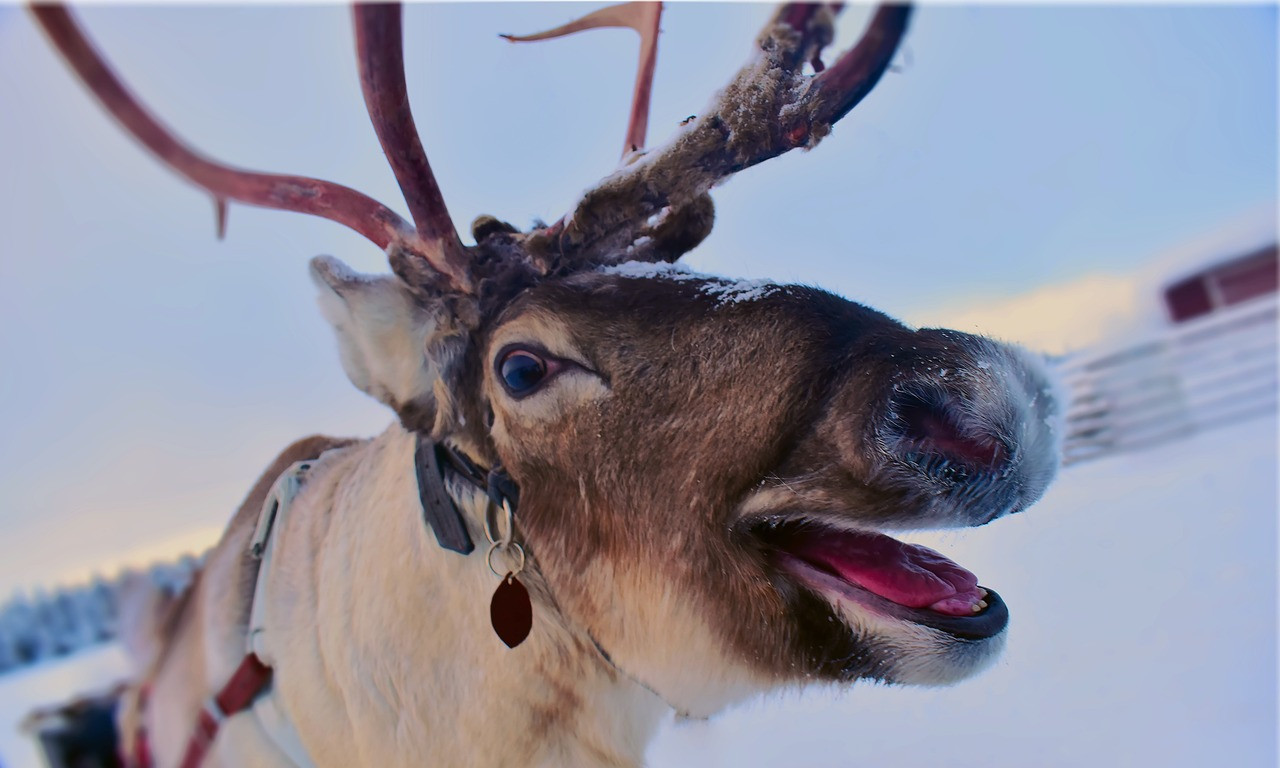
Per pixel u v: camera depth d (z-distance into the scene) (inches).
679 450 36.7
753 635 37.2
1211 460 59.6
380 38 35.8
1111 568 46.3
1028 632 43.2
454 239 37.9
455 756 39.0
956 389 34.9
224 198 37.9
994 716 42.2
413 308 38.5
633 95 41.6
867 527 35.4
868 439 34.8
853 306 37.1
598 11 40.8
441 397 38.5
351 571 40.3
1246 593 46.1
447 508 38.5
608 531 37.8
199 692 42.4
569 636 38.9
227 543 44.1
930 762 41.2
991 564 43.9
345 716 40.1
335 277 38.6
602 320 37.1
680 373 36.6
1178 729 42.0
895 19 35.4
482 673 38.9
